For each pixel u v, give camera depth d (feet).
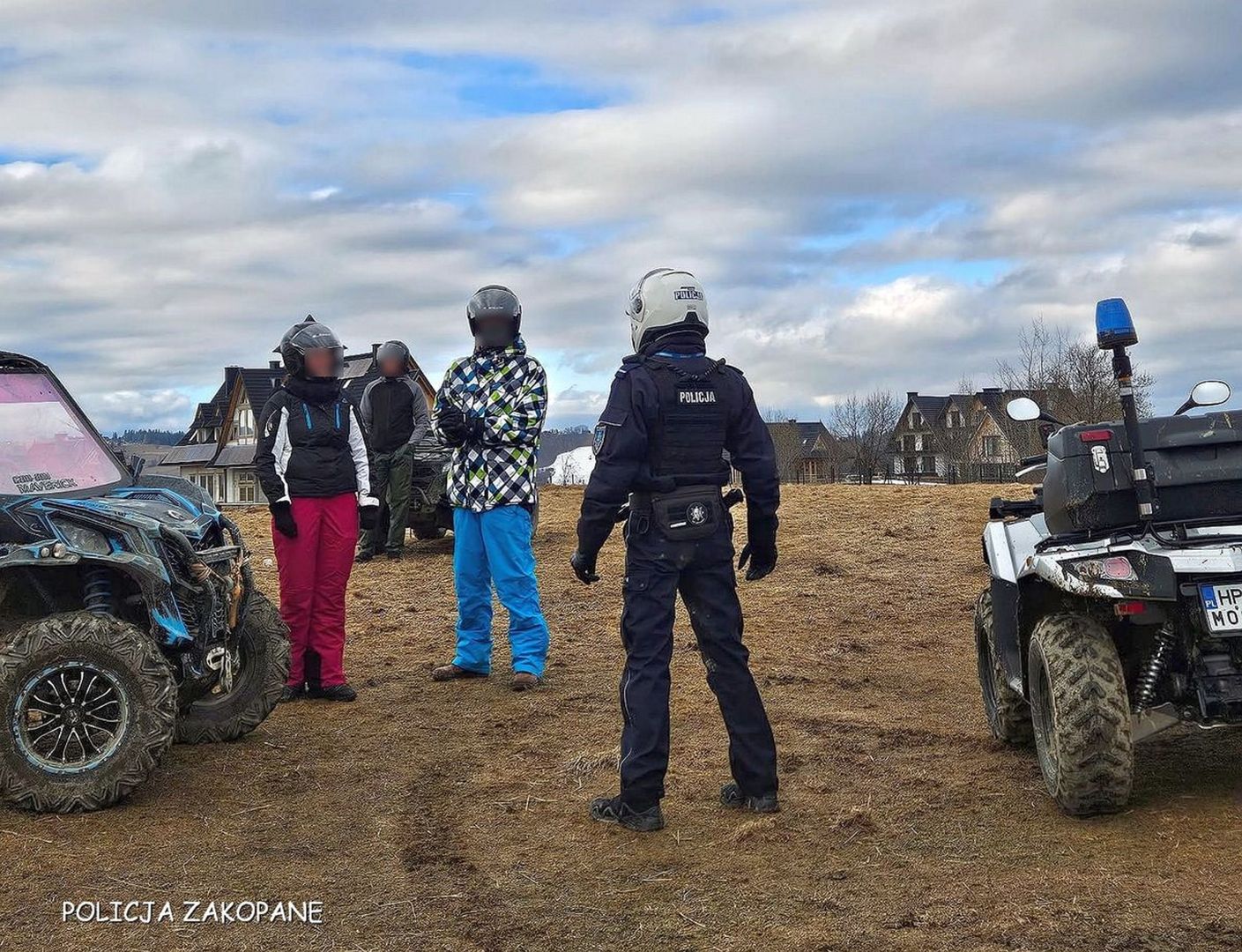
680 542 16.24
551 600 33.81
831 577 34.71
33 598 19.25
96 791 16.93
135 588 18.88
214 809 17.40
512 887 14.35
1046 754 16.57
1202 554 15.08
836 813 16.57
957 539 38.55
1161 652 15.76
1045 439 19.83
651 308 16.58
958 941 12.27
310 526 23.70
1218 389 16.62
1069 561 15.64
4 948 12.76
